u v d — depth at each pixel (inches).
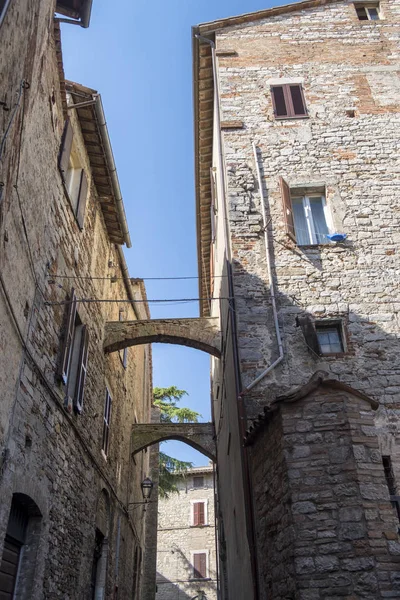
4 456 255.1
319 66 492.7
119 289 613.0
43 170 323.6
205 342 508.1
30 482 290.4
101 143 444.1
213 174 562.6
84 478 416.2
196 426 703.7
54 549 332.8
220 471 617.3
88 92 400.2
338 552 212.5
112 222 531.2
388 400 345.1
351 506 219.3
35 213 307.3
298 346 367.6
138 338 512.7
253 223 415.2
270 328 374.9
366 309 379.9
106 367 518.6
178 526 1280.8
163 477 1042.1
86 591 419.8
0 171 227.1
